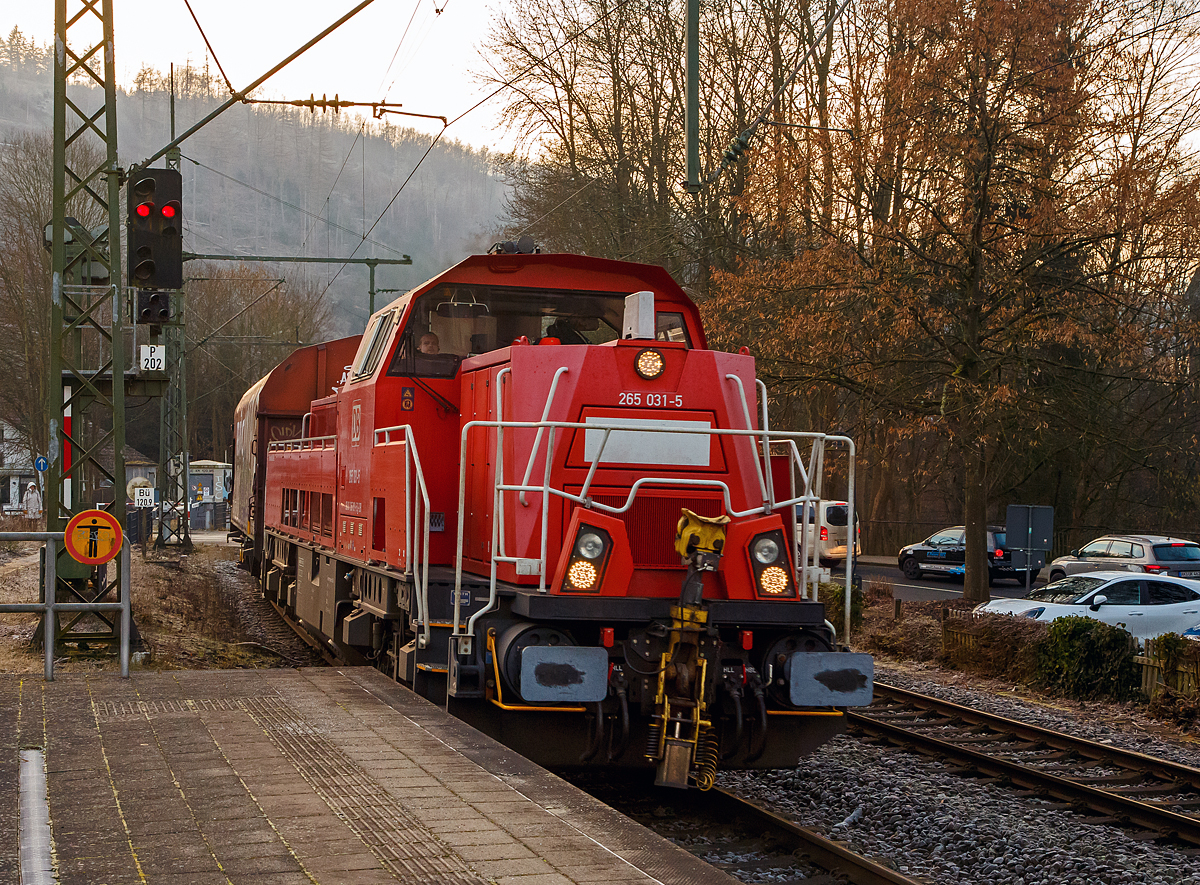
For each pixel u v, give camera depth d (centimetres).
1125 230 2061
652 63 3372
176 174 1272
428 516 737
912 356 2230
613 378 754
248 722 680
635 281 953
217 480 6525
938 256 2186
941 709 1196
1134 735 1141
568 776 848
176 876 414
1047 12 2022
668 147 3356
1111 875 647
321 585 1155
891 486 4338
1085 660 1356
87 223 4578
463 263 905
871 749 999
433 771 573
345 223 18288
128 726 668
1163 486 3186
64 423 1350
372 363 962
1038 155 2088
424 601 738
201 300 6769
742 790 833
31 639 1263
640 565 734
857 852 688
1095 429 2372
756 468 775
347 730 661
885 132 2195
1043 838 720
